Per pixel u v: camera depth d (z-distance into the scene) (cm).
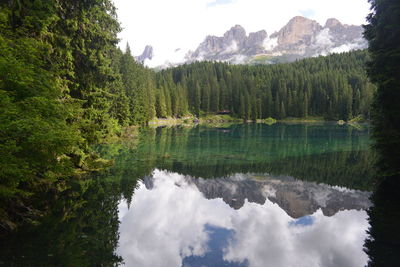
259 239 1022
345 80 12256
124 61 5556
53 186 1426
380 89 1476
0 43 790
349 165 2406
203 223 1181
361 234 1021
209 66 16300
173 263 827
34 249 852
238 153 3044
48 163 961
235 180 1945
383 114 1448
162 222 1170
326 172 2166
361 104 10694
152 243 968
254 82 13750
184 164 2436
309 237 1032
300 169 2277
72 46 1648
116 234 1016
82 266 773
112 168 2111
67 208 1228
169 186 1744
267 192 1661
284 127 7731
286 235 1057
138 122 6391
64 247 880
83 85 1797
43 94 924
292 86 12962
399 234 1012
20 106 824
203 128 7094
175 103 10769
